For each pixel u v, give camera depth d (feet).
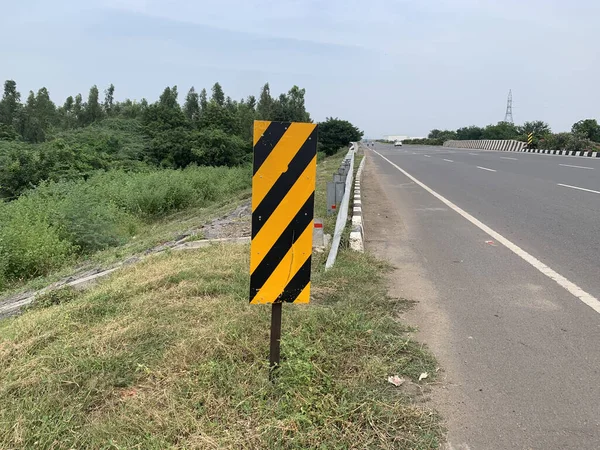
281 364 8.73
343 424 7.45
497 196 33.76
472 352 10.32
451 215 26.94
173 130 94.53
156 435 7.14
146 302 12.60
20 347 10.42
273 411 7.69
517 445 7.34
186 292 13.12
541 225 23.30
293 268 8.52
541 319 12.05
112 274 17.17
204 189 57.57
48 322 11.71
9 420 7.59
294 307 11.88
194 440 7.02
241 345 9.68
